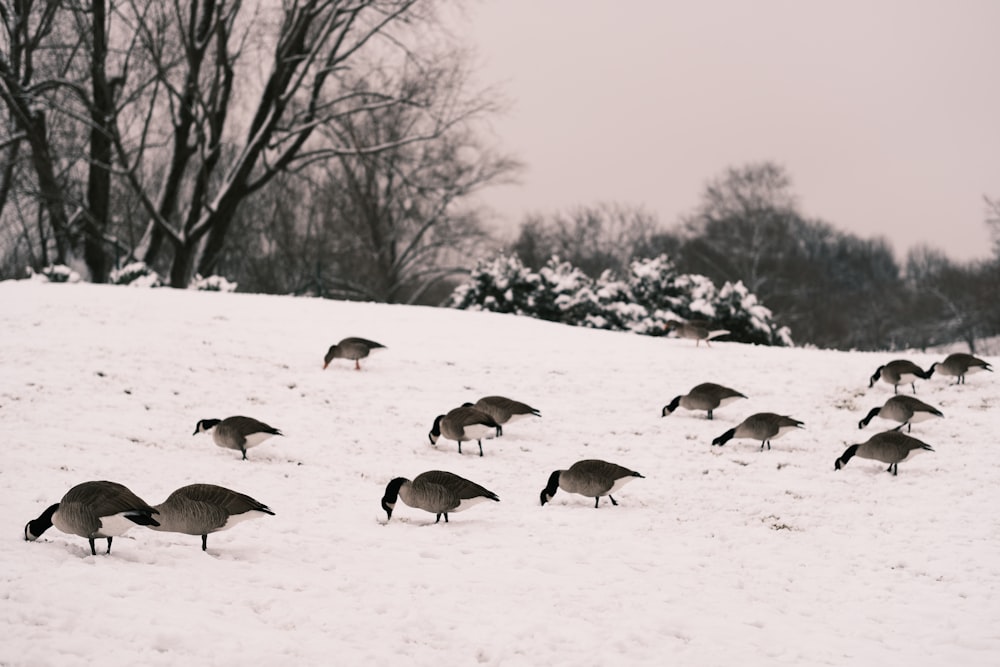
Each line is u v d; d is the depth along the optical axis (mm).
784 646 9023
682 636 9125
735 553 12016
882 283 107125
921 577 11266
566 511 13578
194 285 34594
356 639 8219
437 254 62438
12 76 40656
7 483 12094
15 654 7000
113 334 22281
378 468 15336
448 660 7992
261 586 9367
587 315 39469
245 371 20781
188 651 7449
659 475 15734
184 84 45812
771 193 78000
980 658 8867
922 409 17641
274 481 14031
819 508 14086
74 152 46062
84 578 8750
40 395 17250
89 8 41344
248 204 63625
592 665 8172
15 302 24812
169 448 15219
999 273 81625
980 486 15086
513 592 9938
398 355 23375
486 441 17562
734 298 36812
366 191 57812
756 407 20297
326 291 54844
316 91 47406
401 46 46344
